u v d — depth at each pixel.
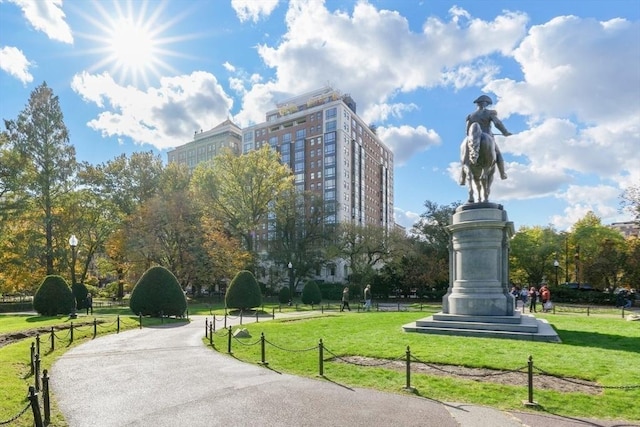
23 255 35.91
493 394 7.91
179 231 41.53
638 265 40.66
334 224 53.16
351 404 7.50
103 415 6.99
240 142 121.25
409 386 8.41
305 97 106.75
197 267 41.00
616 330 15.08
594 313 27.81
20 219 36.91
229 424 6.54
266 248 54.81
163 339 15.68
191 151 125.25
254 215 50.03
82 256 47.41
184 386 8.79
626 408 7.12
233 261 41.94
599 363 9.62
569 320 19.44
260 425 6.50
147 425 6.53
